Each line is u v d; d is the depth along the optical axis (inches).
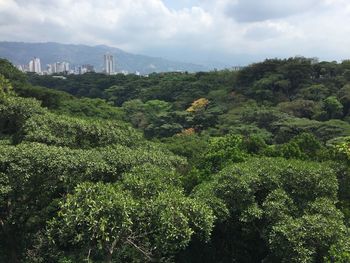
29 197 536.7
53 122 671.1
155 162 597.9
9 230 546.0
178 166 679.1
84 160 535.8
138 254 471.2
